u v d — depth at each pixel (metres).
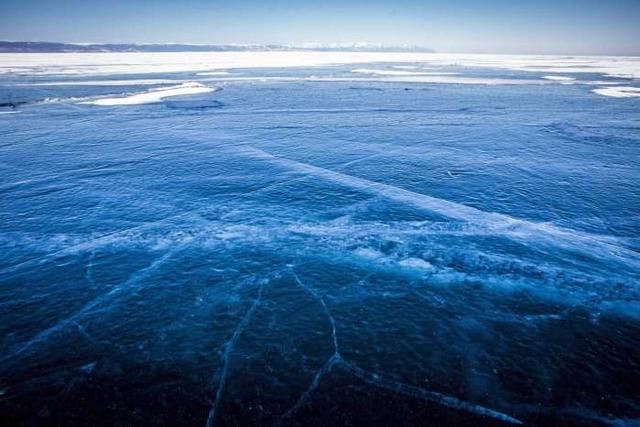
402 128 27.17
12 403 6.57
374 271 10.14
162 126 27.72
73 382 6.98
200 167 18.28
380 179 16.78
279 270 10.23
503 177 17.00
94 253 11.02
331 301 9.10
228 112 33.28
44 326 8.35
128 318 8.59
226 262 10.58
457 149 21.72
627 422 6.25
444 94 44.97
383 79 64.81
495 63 133.12
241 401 6.61
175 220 12.90
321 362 7.42
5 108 34.12
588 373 7.15
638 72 83.00
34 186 15.84
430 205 13.99
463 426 6.14
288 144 22.77
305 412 6.39
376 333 8.15
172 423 6.25
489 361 7.42
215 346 7.82
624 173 17.55
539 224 12.62
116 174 17.31
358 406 6.50
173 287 9.59
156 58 149.75
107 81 56.84
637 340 7.88
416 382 6.96
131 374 7.15
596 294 9.18
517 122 29.02
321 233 12.00
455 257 10.67
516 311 8.72
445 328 8.26
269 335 8.10
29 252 11.04
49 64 100.00
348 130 26.53
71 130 26.23
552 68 100.50
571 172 17.67
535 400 6.62
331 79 64.56
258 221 12.80
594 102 38.62
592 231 12.20
